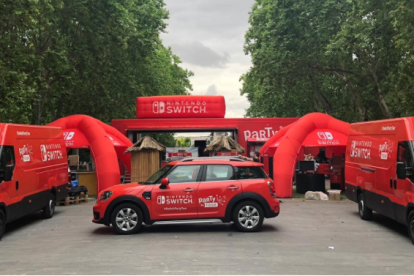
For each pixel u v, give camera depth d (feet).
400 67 64.80
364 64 79.97
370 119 95.76
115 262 22.68
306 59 84.64
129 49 88.58
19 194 34.42
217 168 32.37
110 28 76.07
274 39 85.20
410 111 71.26
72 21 72.33
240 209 31.81
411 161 28.04
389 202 31.53
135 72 100.32
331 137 61.00
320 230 32.89
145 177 61.21
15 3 52.70
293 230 32.81
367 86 82.43
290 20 82.07
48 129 43.68
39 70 64.75
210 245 27.07
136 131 79.77
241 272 20.39
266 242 28.04
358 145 40.42
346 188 44.01
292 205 50.03
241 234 31.04
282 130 66.54
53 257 24.36
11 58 56.85
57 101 97.96
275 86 92.48
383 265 21.89
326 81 108.17
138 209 31.35
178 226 34.73
